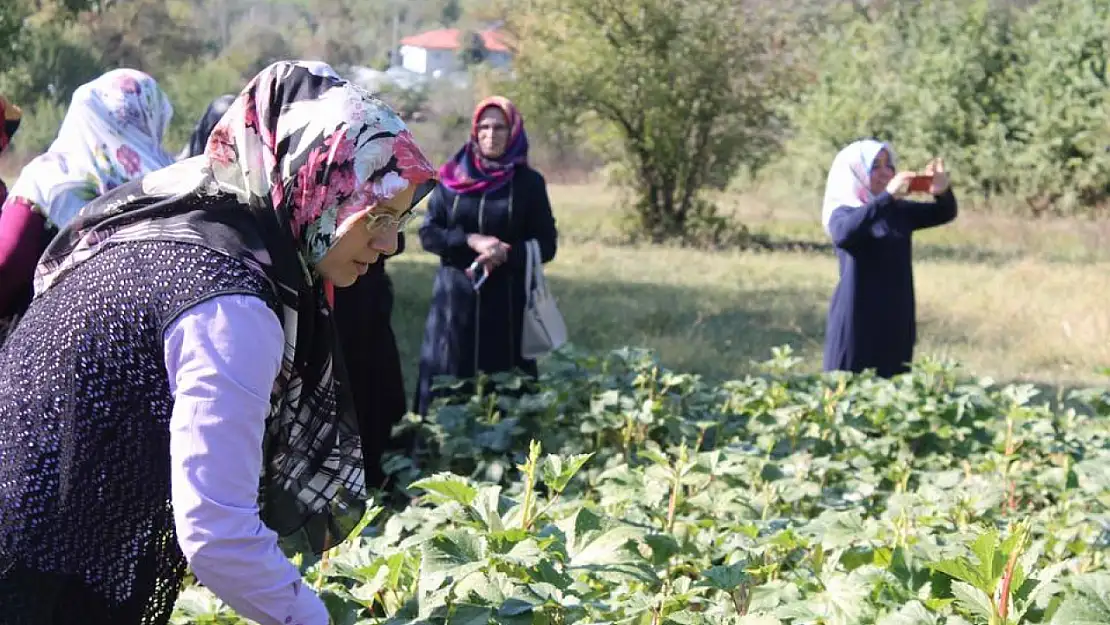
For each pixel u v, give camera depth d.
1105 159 18.42
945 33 20.16
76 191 3.62
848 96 20.56
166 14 25.12
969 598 2.23
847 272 6.11
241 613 1.82
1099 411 4.97
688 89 16.77
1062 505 3.90
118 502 1.83
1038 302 11.02
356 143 1.87
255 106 1.91
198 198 1.90
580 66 16.97
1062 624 2.05
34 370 1.84
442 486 2.34
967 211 19.44
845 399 5.09
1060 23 19.61
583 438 4.73
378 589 2.28
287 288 1.88
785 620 2.48
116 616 1.87
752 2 16.75
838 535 2.94
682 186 17.30
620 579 2.33
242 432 1.77
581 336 9.45
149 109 3.90
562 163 27.64
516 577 2.37
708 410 5.04
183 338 1.78
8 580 1.83
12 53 10.22
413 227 16.73
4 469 1.83
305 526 2.27
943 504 3.41
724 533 2.95
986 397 5.02
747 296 11.74
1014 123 19.30
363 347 4.96
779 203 22.11
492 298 5.67
